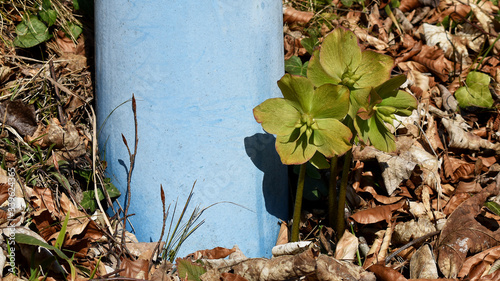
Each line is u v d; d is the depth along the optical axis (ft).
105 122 5.50
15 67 6.29
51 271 4.66
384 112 4.52
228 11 4.72
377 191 6.29
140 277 4.70
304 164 4.94
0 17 6.48
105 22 5.09
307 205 6.31
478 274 4.99
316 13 8.54
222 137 5.01
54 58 6.70
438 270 5.11
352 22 8.64
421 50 8.28
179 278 4.91
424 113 7.28
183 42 4.72
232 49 4.84
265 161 5.38
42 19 6.59
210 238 5.29
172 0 4.62
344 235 5.29
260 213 5.48
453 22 9.06
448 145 7.01
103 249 5.27
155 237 5.36
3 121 5.79
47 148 5.95
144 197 5.29
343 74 4.43
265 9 5.04
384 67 4.41
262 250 5.61
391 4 9.16
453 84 8.03
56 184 5.65
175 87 4.85
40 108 6.25
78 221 5.24
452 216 5.35
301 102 4.42
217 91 4.89
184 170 5.06
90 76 6.86
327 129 4.47
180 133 4.97
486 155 7.02
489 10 9.47
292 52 7.71
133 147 5.20
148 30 4.74
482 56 8.56
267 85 5.27
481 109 7.73
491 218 5.85
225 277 4.60
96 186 5.57
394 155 6.20
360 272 4.69
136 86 4.96
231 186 5.18
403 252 5.53
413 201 6.13
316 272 4.48
